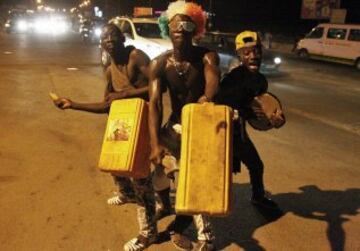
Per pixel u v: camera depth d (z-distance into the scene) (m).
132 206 4.33
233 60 12.94
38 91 10.76
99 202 4.42
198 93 3.07
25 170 5.28
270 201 4.23
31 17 40.22
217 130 2.61
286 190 4.81
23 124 7.46
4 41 27.31
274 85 12.88
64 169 5.34
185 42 2.87
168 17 2.90
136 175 3.12
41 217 4.09
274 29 34.75
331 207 4.40
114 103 3.24
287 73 15.80
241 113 3.74
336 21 23.72
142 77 3.65
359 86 13.12
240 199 4.55
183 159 2.60
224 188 2.57
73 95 10.33
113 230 3.87
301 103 10.06
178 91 3.08
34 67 15.40
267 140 6.79
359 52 18.00
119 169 3.04
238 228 3.95
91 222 4.01
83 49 23.08
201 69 3.00
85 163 5.57
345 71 16.94
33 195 4.56
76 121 7.72
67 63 16.77
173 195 4.55
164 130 3.17
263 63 14.27
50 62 16.95
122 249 3.57
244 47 3.56
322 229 3.95
